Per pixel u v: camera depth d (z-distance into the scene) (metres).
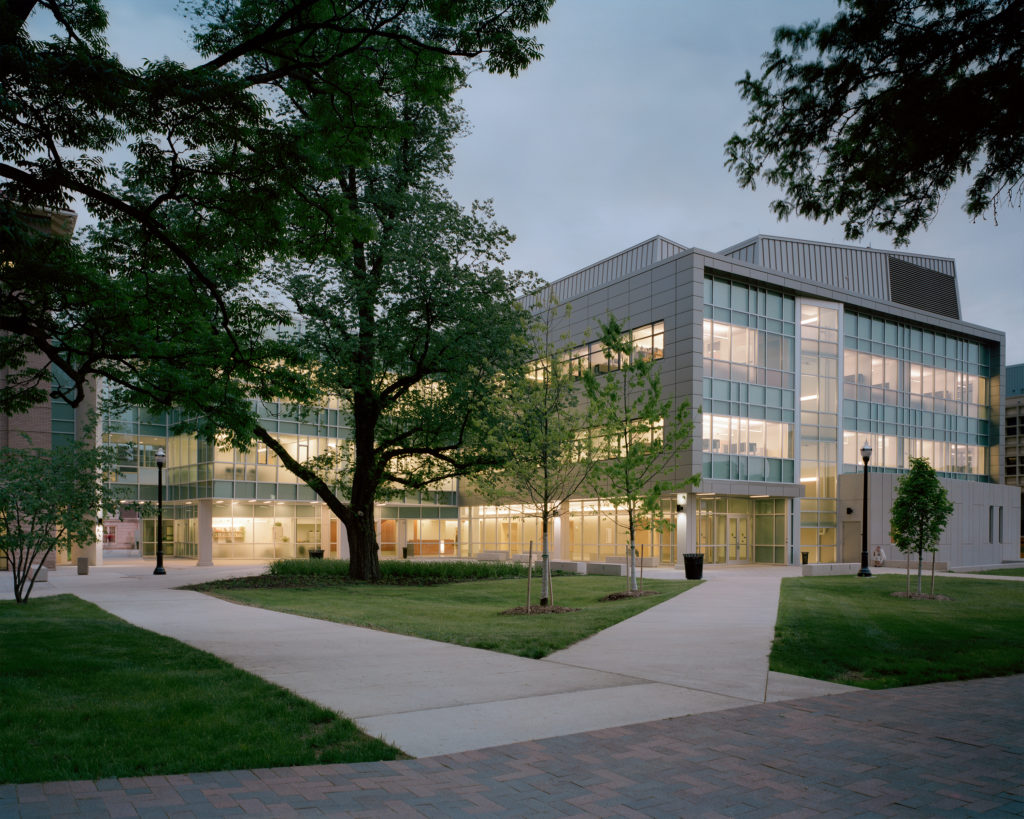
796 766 5.51
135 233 11.39
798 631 12.52
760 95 11.32
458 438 26.66
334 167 10.93
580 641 11.74
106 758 5.48
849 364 46.97
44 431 37.84
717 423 38.94
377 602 19.38
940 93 9.69
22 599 18.50
